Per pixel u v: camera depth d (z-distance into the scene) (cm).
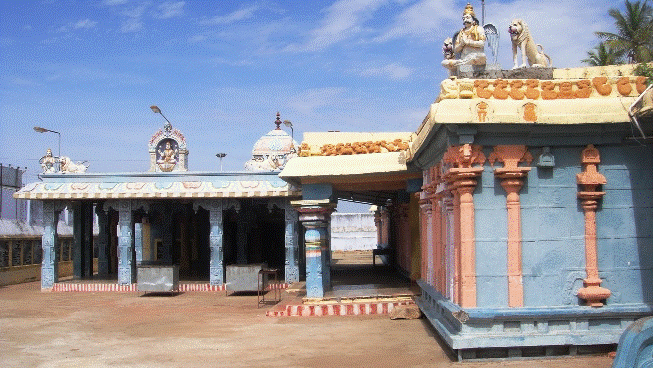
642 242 888
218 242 2130
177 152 2250
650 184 895
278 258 2802
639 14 3123
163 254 2531
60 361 974
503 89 880
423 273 1347
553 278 879
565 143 887
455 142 880
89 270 2459
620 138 886
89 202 2475
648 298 880
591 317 861
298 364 908
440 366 852
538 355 852
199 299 1866
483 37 995
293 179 1554
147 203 2167
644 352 633
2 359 995
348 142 1579
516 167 872
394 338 1091
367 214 4884
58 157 2180
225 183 2075
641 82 884
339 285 1730
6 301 1859
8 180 2703
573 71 984
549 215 888
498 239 877
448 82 877
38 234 2783
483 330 858
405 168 1380
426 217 1310
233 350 1032
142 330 1282
